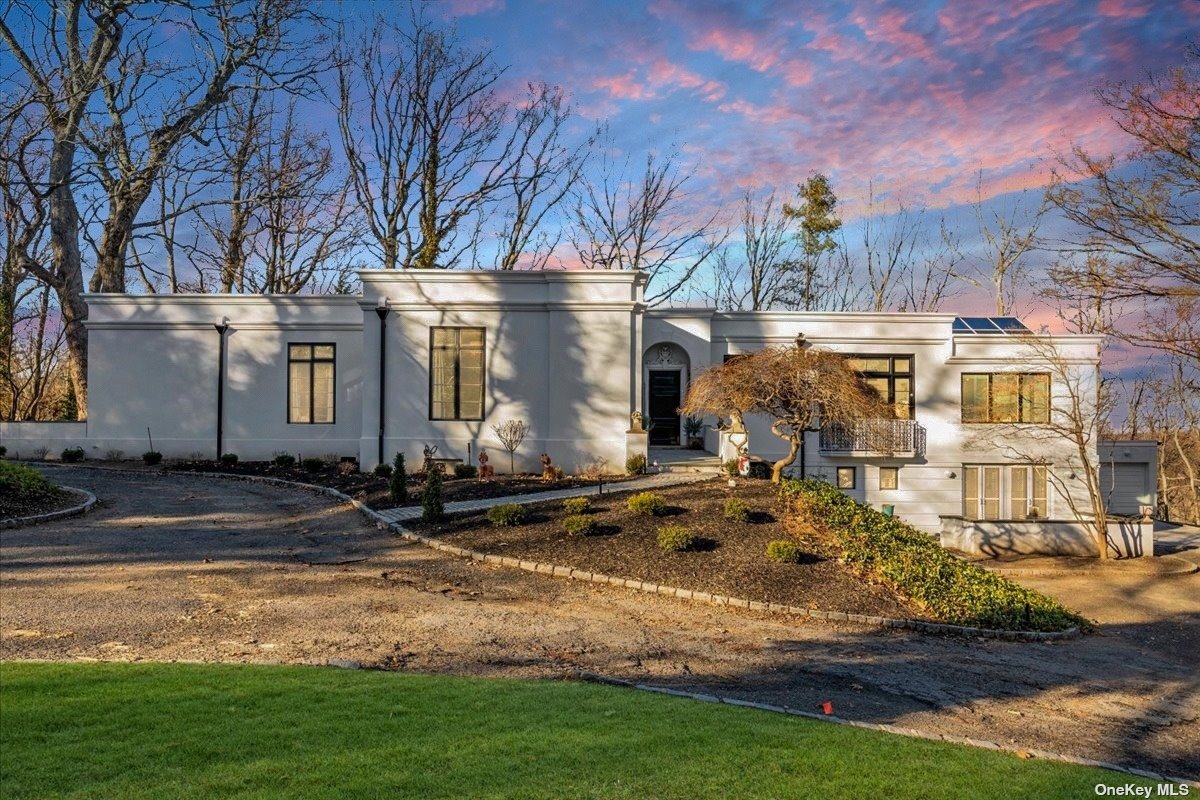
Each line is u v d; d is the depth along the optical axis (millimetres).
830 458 24547
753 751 5730
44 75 23578
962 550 22312
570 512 15547
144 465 22938
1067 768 6289
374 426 21500
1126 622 15039
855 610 11852
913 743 6426
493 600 11156
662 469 22016
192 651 8094
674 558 13367
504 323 21688
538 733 5816
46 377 34281
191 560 12312
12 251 30047
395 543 14305
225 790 4621
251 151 30188
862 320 24953
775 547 13422
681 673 8461
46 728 5512
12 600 9758
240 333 23969
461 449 21516
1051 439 24766
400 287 21672
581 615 10703
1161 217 20688
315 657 8070
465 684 7117
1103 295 21891
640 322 21938
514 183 39094
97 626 8852
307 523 15781
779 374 17797
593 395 21391
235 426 23859
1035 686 9305
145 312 23922
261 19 25672
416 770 5012
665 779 5113
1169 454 42625
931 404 24969
